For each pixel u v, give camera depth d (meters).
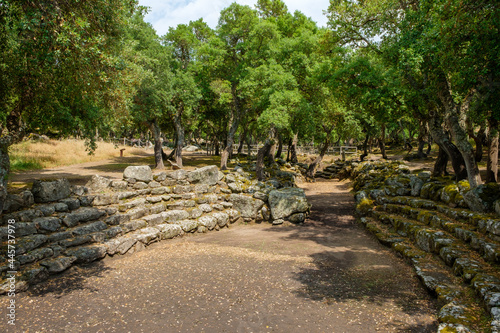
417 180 10.98
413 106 10.52
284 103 15.17
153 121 22.16
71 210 7.96
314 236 9.84
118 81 7.45
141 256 7.85
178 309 5.00
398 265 6.82
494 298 4.06
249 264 7.24
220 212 11.55
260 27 17.39
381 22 10.52
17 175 14.16
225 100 21.39
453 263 5.84
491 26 5.87
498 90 6.85
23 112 8.60
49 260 6.24
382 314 4.68
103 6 7.02
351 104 13.41
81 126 11.22
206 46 19.95
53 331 4.30
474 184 8.13
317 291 5.64
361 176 19.33
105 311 4.93
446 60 6.84
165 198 10.72
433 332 4.11
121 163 23.69
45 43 5.78
